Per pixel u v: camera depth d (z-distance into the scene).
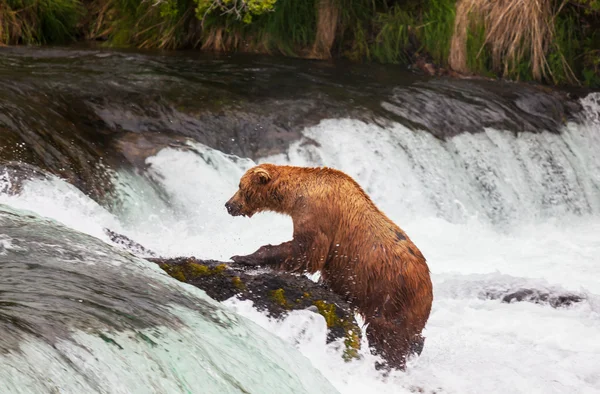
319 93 25.12
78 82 22.91
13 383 7.21
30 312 8.49
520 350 13.52
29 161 17.31
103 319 8.72
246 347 9.63
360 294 11.93
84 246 11.10
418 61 32.47
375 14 33.75
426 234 20.77
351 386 10.93
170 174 19.42
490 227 23.06
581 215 25.23
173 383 8.29
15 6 31.70
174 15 32.34
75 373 7.73
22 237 10.82
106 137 20.11
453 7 32.44
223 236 18.39
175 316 9.45
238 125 22.11
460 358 12.83
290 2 32.56
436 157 23.50
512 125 25.73
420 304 11.73
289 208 12.45
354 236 11.88
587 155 26.86
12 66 24.77
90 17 34.72
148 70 25.92
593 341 14.20
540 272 18.83
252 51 32.56
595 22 33.47
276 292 11.56
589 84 32.69
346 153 22.14
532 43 31.25
